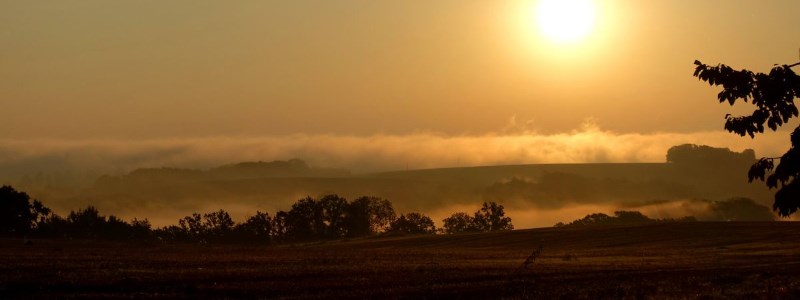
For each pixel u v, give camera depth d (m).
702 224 121.31
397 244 116.62
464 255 71.06
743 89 17.52
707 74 17.75
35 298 32.56
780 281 36.28
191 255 65.25
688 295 31.45
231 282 38.62
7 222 128.88
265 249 85.62
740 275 41.06
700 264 53.97
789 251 75.38
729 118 17.86
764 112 17.56
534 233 122.81
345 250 85.69
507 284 37.78
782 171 17.00
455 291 35.06
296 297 33.47
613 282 38.53
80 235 158.75
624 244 99.44
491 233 129.75
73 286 35.91
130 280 37.94
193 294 34.62
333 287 37.22
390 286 37.53
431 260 59.03
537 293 33.78
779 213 17.16
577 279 40.56
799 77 17.09
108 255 61.66
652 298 30.83
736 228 112.81
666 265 52.59
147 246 92.19
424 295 33.91
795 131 16.92
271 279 40.31
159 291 35.41
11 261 47.97
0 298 32.47
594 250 87.31
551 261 58.72
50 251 66.81
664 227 118.38
